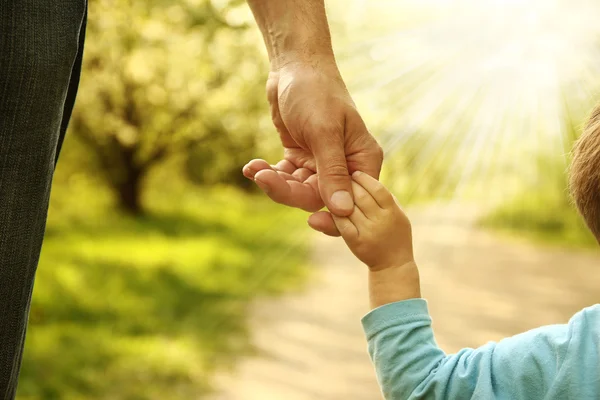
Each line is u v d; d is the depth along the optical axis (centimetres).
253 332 535
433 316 599
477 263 791
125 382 397
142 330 507
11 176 86
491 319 597
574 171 96
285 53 119
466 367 94
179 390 395
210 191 1573
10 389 94
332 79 115
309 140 110
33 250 92
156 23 906
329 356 483
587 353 86
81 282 623
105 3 860
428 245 823
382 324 101
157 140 1190
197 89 1034
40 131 88
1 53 83
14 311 90
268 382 425
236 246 929
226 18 884
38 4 86
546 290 706
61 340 455
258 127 1024
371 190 105
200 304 611
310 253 876
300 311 611
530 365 89
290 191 110
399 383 98
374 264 105
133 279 678
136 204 1266
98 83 1005
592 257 862
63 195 1279
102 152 1214
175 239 990
